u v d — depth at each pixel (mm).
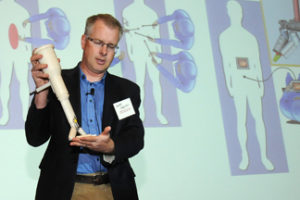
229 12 3449
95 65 1708
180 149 2969
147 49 3080
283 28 3600
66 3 2943
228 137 3135
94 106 1697
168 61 3121
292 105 3424
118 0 3102
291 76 3496
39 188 1558
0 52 2707
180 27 3234
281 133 3314
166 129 2975
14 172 2549
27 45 2777
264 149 3219
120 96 1716
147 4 3182
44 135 1643
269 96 3361
